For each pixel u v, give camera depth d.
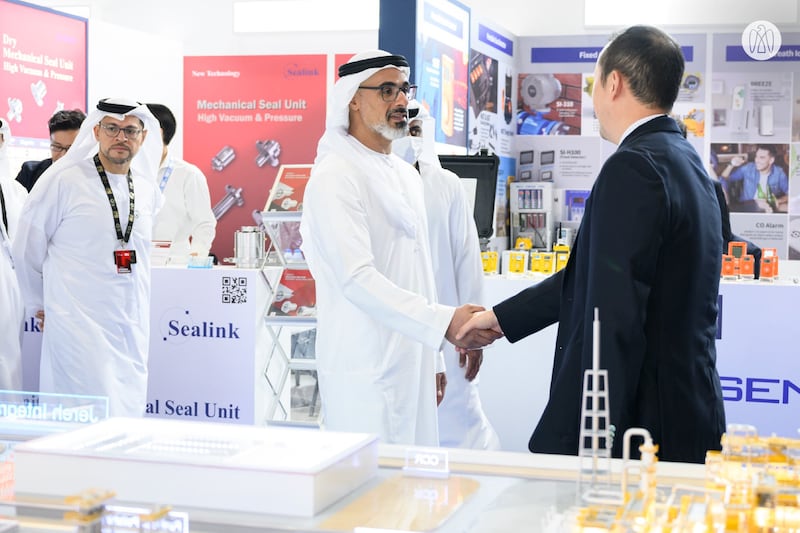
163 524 1.43
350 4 9.40
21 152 6.88
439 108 5.79
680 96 8.52
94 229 4.39
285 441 1.71
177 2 9.72
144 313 4.64
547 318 2.71
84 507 1.33
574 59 8.62
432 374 3.51
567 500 1.58
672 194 2.24
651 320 2.28
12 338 4.61
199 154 9.78
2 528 1.42
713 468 1.51
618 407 2.18
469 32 6.47
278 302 4.90
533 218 7.86
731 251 5.20
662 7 8.49
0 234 4.60
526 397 5.20
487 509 1.54
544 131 8.67
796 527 1.34
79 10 9.86
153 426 1.83
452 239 4.04
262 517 1.49
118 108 4.39
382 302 3.08
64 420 1.91
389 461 1.84
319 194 3.24
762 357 4.82
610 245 2.20
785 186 8.41
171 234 6.71
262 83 9.61
